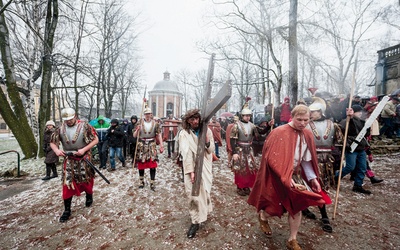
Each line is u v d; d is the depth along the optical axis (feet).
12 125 26.73
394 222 9.50
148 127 14.92
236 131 13.24
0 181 18.28
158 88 150.82
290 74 28.96
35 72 31.60
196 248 7.94
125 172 19.88
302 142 7.57
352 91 10.27
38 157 26.78
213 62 7.82
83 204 12.28
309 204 6.82
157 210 11.32
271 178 7.51
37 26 28.53
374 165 19.31
